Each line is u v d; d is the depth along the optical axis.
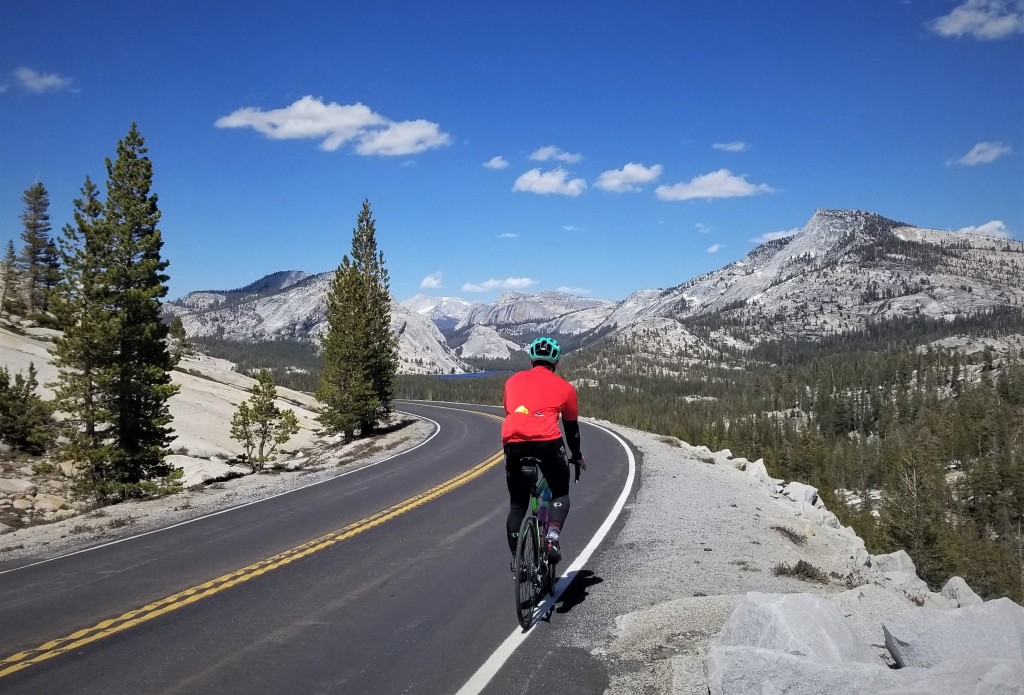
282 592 7.16
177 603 6.83
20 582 8.00
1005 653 3.87
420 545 9.39
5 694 4.66
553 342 5.79
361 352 39.75
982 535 72.62
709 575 7.51
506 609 6.40
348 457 27.33
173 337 74.25
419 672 4.93
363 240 46.84
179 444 30.48
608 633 5.64
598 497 13.32
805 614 4.34
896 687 3.48
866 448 122.69
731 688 3.91
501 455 22.66
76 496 21.53
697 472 17.77
